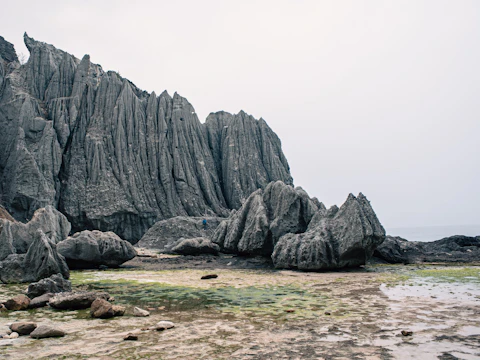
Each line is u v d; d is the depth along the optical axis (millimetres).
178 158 80688
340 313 11758
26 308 13352
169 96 90000
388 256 31547
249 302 14164
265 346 8297
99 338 9219
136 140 78688
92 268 29328
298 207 32000
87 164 72312
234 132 92500
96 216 66688
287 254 27062
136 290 17734
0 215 43125
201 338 9070
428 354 7527
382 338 8758
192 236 56469
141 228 71562
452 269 25438
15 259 21875
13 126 69688
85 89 79875
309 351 7844
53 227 34125
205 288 18047
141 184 74312
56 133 72812
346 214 26984
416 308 12234
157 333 9633
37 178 63688
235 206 83875
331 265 25109
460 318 10719
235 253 36531
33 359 7566
